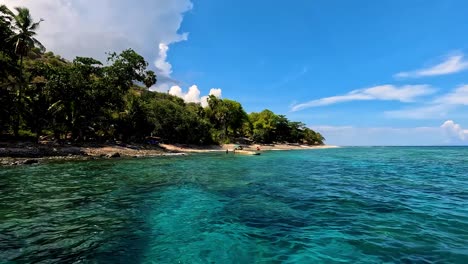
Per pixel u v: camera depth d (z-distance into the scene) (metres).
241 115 95.62
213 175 21.03
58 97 38.84
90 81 45.88
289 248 6.90
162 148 53.50
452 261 6.03
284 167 28.23
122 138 50.72
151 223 9.02
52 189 14.57
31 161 26.91
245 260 6.24
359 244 7.10
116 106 48.88
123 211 10.46
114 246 7.05
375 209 10.74
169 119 59.06
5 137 36.00
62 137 43.16
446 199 12.53
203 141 70.31
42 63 40.97
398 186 16.27
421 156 50.16
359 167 28.67
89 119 43.53
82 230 8.27
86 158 33.44
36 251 6.70
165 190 14.75
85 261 6.16
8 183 16.23
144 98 62.00
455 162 35.19
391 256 6.34
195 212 10.37
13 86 36.59
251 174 21.92
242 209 10.82
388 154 58.69
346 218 9.54
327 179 19.28
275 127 112.56
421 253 6.48
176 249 6.89
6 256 6.38
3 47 35.28
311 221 9.21
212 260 6.24
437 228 8.34
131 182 17.20
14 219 9.27
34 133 40.19
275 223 9.02
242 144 91.19
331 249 6.80
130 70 54.59
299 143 129.50
